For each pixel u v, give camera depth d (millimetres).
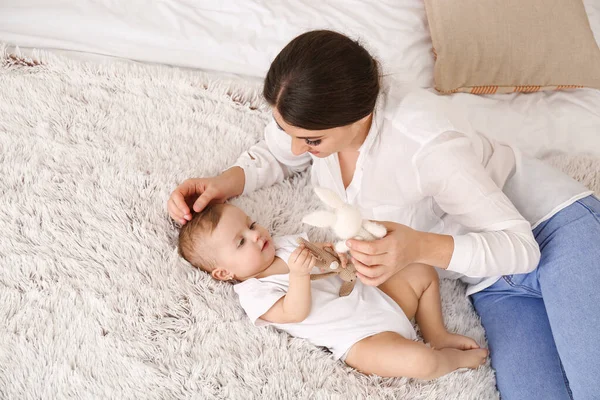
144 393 1243
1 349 1286
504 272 1170
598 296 1138
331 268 1252
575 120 1766
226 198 1551
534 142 1721
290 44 974
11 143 1640
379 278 1105
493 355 1348
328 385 1287
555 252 1228
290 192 1645
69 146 1650
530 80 1786
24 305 1355
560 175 1312
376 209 1316
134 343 1310
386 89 1148
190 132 1729
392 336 1312
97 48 1854
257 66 1870
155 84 1815
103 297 1379
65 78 1798
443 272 1471
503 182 1314
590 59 1769
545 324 1311
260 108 1808
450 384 1312
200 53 1868
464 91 1797
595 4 2010
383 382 1313
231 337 1346
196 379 1267
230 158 1694
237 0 1950
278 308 1348
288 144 1540
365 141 1160
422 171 1152
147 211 1534
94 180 1590
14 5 1862
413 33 1901
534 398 1236
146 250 1459
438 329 1403
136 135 1707
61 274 1410
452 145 1116
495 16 1781
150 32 1861
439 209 1332
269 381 1276
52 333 1316
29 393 1236
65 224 1495
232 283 1475
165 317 1363
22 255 1426
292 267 1241
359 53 969
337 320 1335
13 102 1728
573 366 1145
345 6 1961
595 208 1236
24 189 1547
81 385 1248
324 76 923
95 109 1748
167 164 1648
